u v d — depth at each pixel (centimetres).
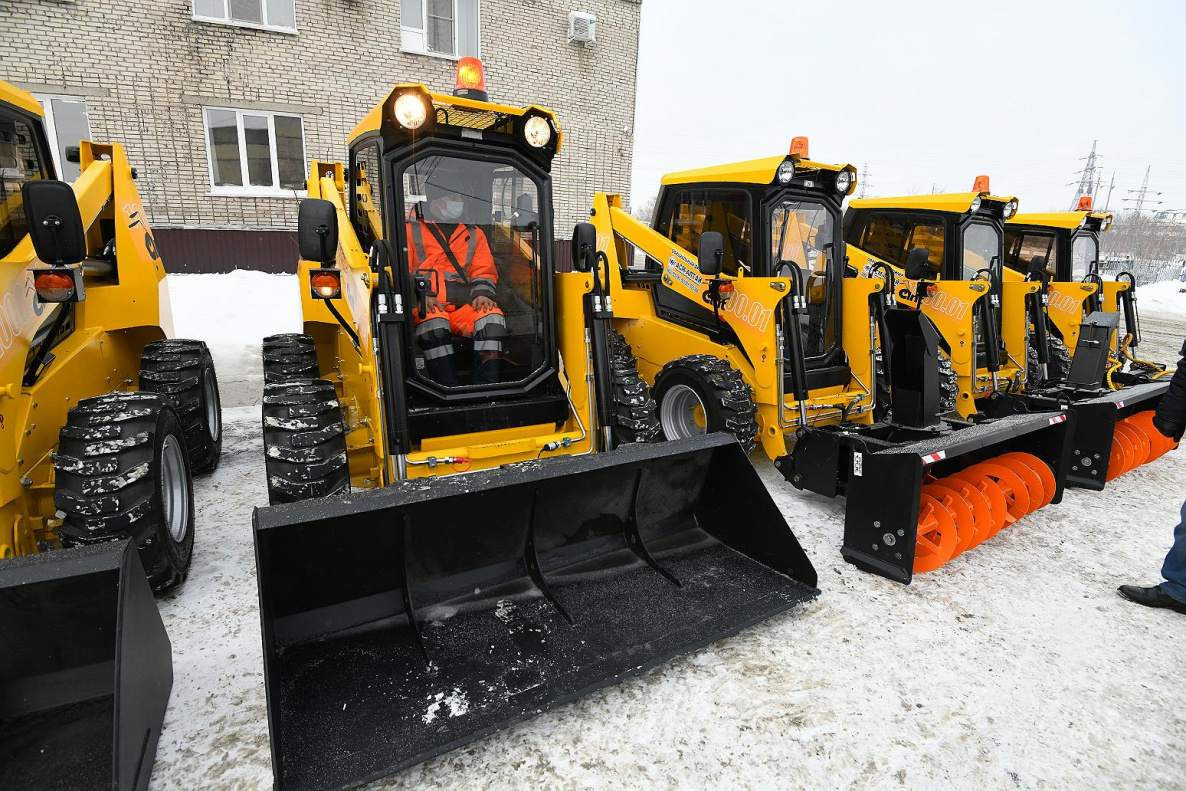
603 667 234
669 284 539
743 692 248
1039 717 242
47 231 230
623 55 1317
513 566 276
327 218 315
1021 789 208
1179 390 340
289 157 1053
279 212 1048
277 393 314
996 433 362
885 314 447
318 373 434
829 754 220
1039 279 778
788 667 264
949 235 657
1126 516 441
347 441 345
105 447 254
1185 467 557
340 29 1039
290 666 218
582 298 353
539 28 1210
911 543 323
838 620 300
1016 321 696
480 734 202
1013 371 690
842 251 514
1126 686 262
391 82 1098
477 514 254
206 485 442
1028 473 401
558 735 223
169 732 217
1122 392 521
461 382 355
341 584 233
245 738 217
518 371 369
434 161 332
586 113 1299
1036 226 841
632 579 289
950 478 391
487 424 343
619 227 593
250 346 701
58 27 876
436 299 345
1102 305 866
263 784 199
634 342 579
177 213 984
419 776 205
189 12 935
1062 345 791
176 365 411
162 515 274
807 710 240
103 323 352
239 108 993
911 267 580
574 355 362
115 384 374
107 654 187
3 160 279
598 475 279
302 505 213
